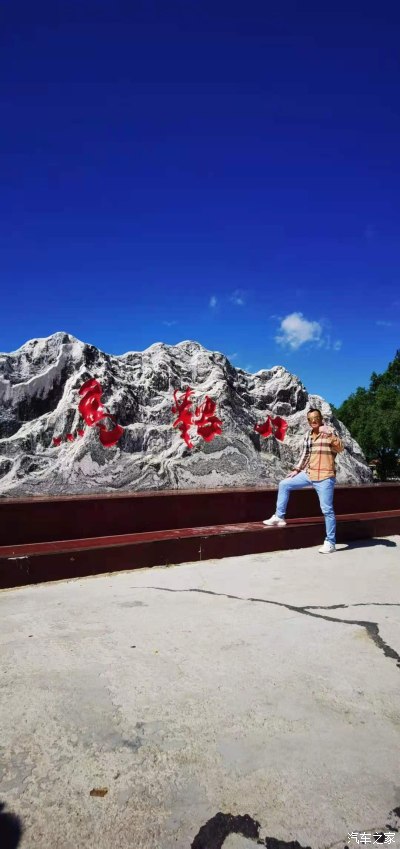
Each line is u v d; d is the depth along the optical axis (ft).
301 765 6.12
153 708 7.36
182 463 26.55
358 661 8.95
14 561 14.32
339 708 7.38
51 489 23.54
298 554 18.47
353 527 21.16
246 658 9.05
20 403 26.04
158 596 13.07
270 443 31.58
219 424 28.68
